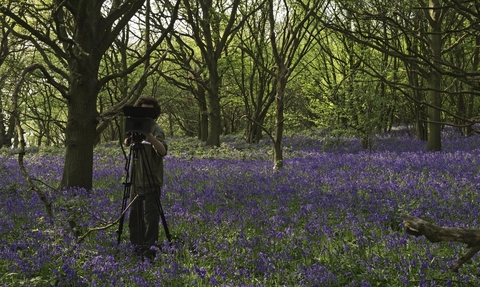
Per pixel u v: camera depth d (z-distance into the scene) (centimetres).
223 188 1172
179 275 572
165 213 854
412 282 536
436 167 1397
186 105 5050
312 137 3170
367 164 1566
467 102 2584
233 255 645
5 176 1442
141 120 658
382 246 664
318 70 2975
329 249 666
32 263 595
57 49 1048
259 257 618
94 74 1138
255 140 3055
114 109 1117
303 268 582
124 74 1140
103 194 1090
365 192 1054
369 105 2006
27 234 704
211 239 722
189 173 1514
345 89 2084
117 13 1153
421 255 612
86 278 555
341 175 1334
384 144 2491
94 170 1645
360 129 2119
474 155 1653
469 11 374
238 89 3538
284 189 1110
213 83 2527
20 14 1305
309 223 778
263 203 988
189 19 2214
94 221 798
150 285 552
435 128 1994
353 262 611
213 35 2416
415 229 411
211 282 534
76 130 1137
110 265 575
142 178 681
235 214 870
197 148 2547
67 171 1141
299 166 1611
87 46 1113
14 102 691
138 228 673
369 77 1838
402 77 2178
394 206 894
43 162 1953
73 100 1137
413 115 2709
